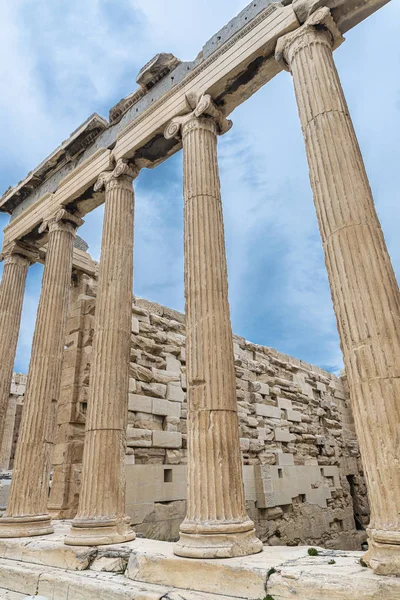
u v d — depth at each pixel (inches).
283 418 752.3
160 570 254.7
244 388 691.4
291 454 733.9
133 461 488.4
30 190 618.5
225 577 228.1
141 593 233.0
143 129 449.7
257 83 393.1
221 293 326.6
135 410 511.5
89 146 545.0
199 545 252.4
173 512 510.6
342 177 271.6
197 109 391.5
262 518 622.5
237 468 280.8
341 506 828.6
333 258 260.5
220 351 306.0
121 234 438.9
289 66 350.9
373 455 215.9
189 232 348.8
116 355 385.4
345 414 978.7
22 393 789.2
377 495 210.7
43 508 405.7
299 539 678.5
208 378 296.2
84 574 279.9
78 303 583.5
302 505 713.0
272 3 369.4
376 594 184.1
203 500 267.9
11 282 583.2
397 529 199.5
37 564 319.9
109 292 410.6
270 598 208.8
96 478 340.5
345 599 189.3
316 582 199.0
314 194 285.0
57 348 471.2
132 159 470.6
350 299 244.8
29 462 411.2
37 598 226.1
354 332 238.2
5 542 360.5
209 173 369.4
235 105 413.1
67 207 534.3
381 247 253.9
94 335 400.8
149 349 564.7
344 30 349.4
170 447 539.2
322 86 304.2
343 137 284.8
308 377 873.5
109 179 469.4
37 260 629.0
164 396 557.9
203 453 279.1
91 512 329.4
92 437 356.8
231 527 256.5
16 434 790.5
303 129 306.8
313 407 855.1
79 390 530.3
